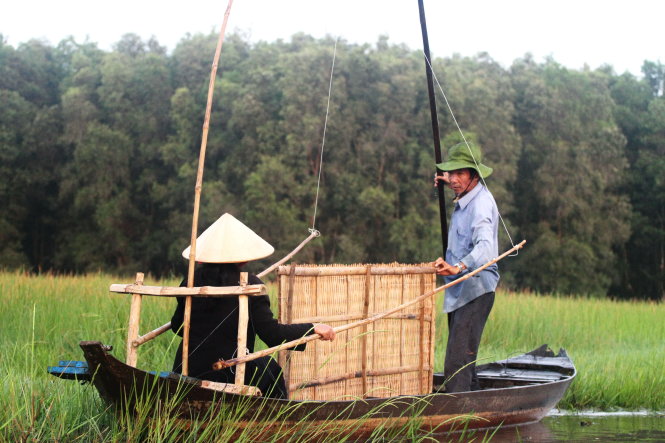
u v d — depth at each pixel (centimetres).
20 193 4853
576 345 1224
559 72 5069
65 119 4966
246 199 4353
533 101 4819
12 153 4862
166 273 4800
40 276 1391
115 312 912
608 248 4756
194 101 4909
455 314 656
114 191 4891
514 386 695
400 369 652
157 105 4984
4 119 4909
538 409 684
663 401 816
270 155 4403
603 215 4809
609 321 1481
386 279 641
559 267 4447
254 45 5400
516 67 5122
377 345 636
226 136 4641
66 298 1061
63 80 5294
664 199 5122
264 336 521
